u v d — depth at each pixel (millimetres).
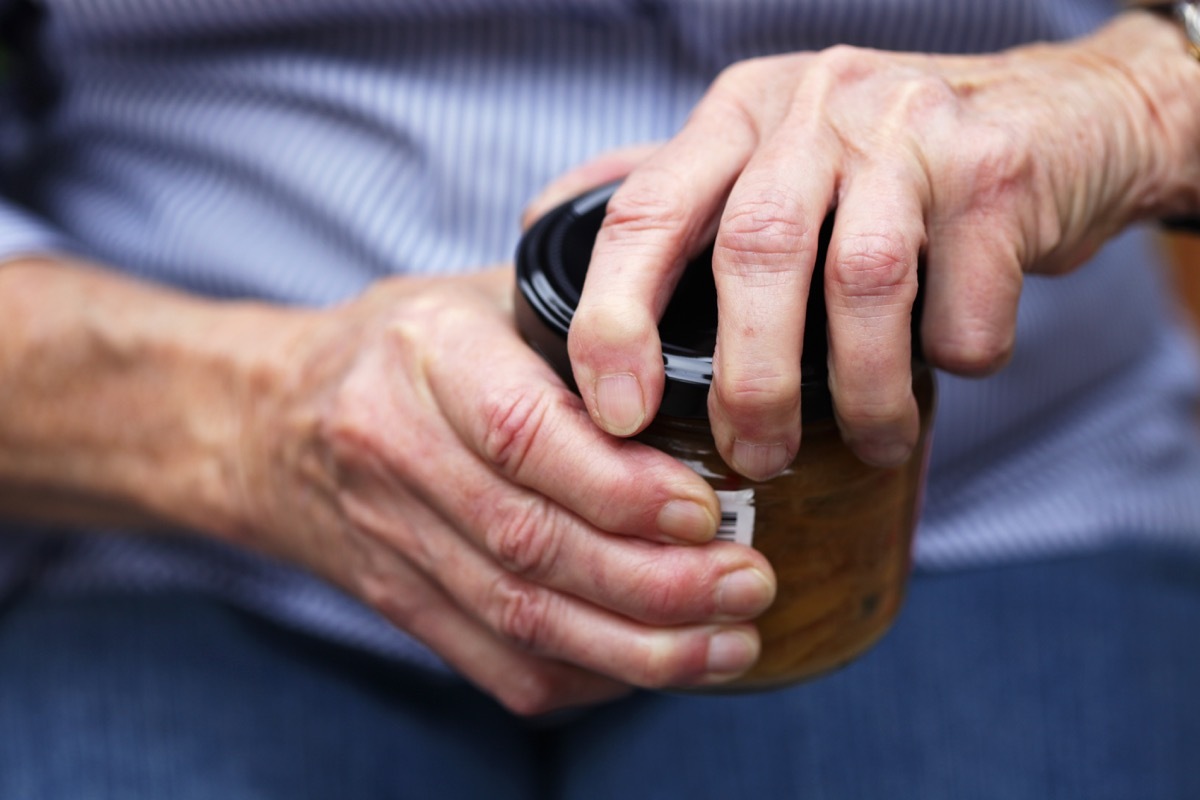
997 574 655
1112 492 666
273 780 618
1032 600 647
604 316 479
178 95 664
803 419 485
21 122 697
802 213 476
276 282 640
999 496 660
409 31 625
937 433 633
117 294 615
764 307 470
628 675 514
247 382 572
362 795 623
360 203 628
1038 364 644
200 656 645
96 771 612
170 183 667
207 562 658
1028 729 618
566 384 501
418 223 630
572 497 494
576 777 645
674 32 620
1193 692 627
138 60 661
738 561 495
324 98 632
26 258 636
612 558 499
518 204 624
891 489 506
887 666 634
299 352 562
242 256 645
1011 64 535
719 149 504
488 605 525
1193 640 642
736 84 519
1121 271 669
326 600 641
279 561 616
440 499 516
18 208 667
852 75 511
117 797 606
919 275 507
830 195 490
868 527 505
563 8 613
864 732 622
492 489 508
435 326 520
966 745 617
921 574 657
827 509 497
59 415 606
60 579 666
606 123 623
